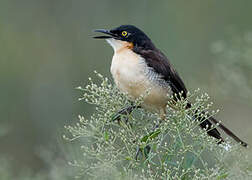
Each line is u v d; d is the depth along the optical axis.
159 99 9.14
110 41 9.72
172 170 6.77
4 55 17.14
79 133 6.79
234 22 17.20
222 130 8.10
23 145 15.48
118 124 7.09
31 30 17.73
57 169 8.45
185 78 14.74
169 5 17.47
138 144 6.74
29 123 15.95
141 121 7.47
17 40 17.52
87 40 17.30
